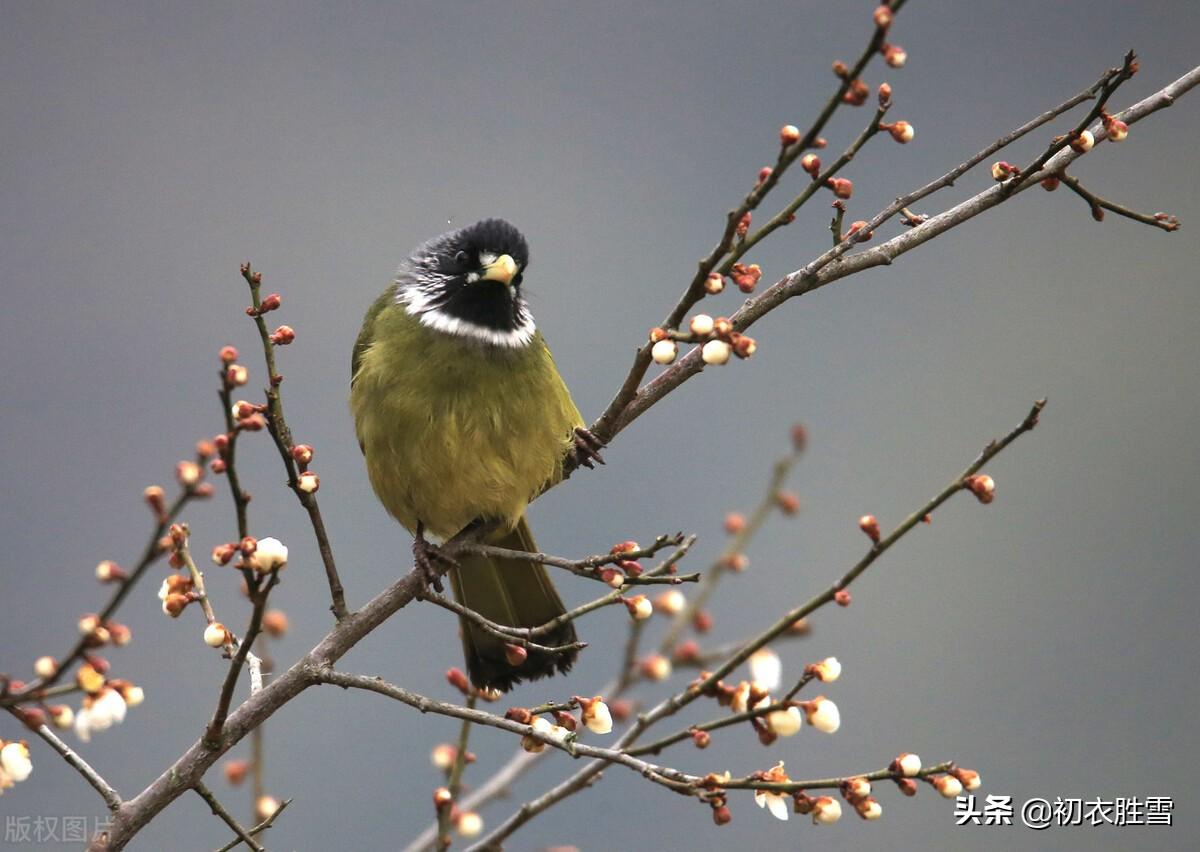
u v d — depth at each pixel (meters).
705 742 4.07
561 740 4.18
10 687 3.83
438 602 4.79
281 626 5.18
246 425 3.96
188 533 4.44
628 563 4.64
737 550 5.79
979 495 4.05
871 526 4.09
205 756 4.42
